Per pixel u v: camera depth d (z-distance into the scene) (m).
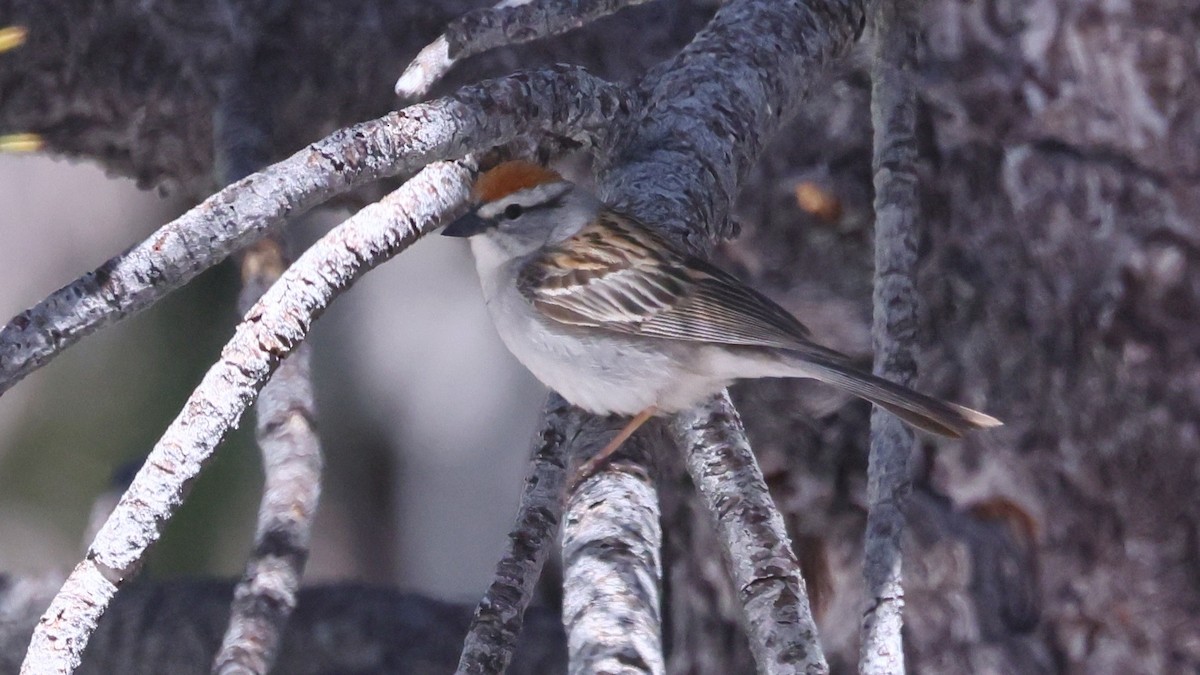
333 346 16.61
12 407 14.77
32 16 8.79
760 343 7.08
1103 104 8.23
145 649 9.57
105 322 5.45
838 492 8.47
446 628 9.74
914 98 7.33
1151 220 8.13
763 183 8.74
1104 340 8.16
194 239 5.52
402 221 6.21
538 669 9.59
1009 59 8.29
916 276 7.14
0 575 10.32
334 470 16.67
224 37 8.83
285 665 9.62
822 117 8.66
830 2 7.97
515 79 6.72
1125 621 8.14
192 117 9.22
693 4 9.10
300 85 9.04
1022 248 8.24
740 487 5.93
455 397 16.78
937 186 8.32
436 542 16.62
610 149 7.50
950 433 6.64
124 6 8.78
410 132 6.04
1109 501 8.20
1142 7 8.23
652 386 7.15
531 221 7.67
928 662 8.09
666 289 7.17
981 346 8.28
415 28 8.91
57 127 9.32
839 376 6.88
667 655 9.22
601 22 9.01
